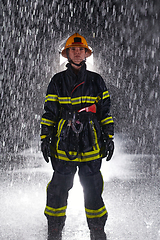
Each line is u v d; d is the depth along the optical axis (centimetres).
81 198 407
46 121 265
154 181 494
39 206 374
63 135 255
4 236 278
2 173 579
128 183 483
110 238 271
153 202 379
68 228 299
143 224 304
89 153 256
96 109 274
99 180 259
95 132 261
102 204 262
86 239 271
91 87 264
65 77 265
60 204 261
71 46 266
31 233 286
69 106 261
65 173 256
